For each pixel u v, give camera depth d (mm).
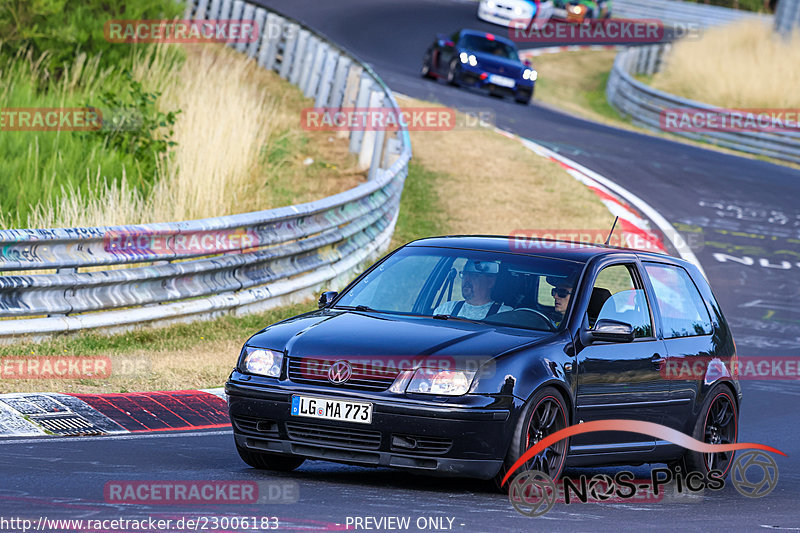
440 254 25891
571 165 78625
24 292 33750
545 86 133625
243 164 59219
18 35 65875
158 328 37969
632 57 140250
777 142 104625
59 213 45438
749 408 39969
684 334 27312
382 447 21656
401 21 144500
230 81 74062
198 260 40906
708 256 63781
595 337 23859
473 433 21328
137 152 57594
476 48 104875
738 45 135375
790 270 63625
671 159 89562
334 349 22297
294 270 45125
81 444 25094
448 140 79062
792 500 25828
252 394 22469
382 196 55719
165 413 29203
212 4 101125
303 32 87500
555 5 159625
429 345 22141
